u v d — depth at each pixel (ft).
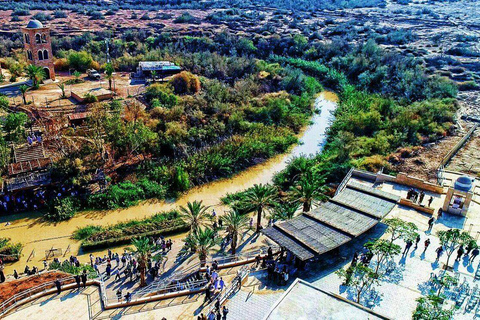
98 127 199.31
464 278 110.73
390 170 189.16
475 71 344.28
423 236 130.72
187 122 233.76
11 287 114.42
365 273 106.93
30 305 107.14
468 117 253.24
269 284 110.93
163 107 240.32
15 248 146.82
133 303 107.96
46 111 223.51
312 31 497.46
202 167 202.28
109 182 185.88
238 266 125.80
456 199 143.64
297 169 198.59
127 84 283.18
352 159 201.67
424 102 261.44
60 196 174.70
